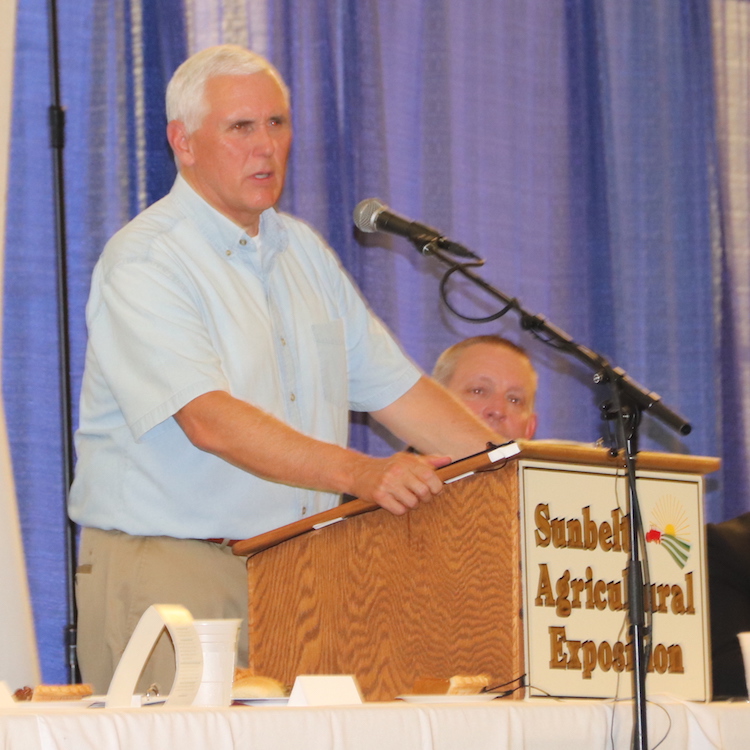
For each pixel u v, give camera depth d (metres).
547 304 9.27
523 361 7.45
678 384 9.68
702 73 10.03
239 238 5.53
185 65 5.62
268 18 8.29
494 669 3.56
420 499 3.71
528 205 9.29
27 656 4.81
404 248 8.66
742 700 4.17
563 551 3.66
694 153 9.92
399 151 8.85
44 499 7.24
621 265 9.59
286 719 2.74
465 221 9.02
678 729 3.40
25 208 7.38
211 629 3.16
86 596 5.30
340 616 3.90
